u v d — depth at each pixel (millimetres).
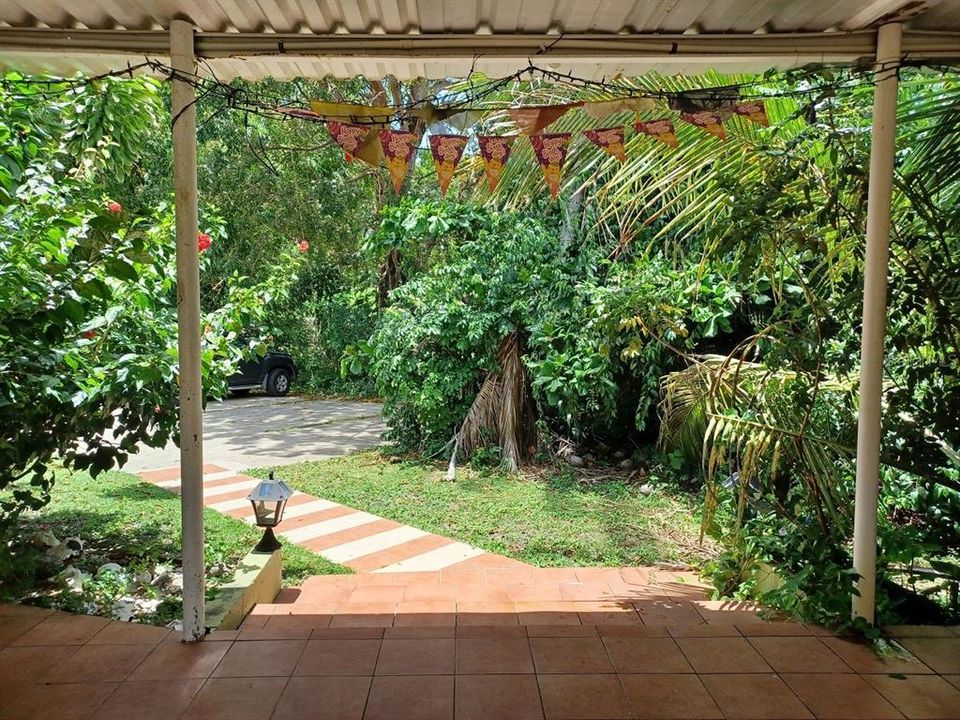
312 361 14773
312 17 2770
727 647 2787
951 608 3162
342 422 10656
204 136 11266
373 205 12414
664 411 5609
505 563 4508
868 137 3234
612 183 4535
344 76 3344
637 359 6270
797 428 3408
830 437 3455
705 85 3908
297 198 11781
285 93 9977
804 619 3055
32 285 3238
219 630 2961
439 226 7051
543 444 7109
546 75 3076
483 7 2680
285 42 2850
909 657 2695
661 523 5262
